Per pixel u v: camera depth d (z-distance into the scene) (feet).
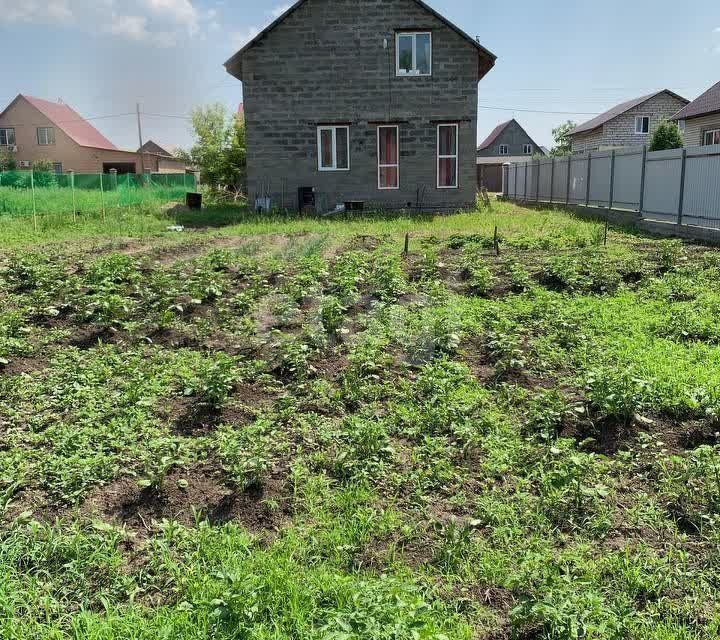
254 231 51.06
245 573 11.32
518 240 41.32
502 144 230.89
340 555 12.36
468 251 37.35
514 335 23.22
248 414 18.24
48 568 11.78
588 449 16.33
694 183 47.47
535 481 14.89
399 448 16.44
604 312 26.40
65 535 12.60
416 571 12.02
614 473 15.14
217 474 15.17
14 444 16.25
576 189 75.25
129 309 26.48
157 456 15.49
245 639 10.23
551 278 31.83
